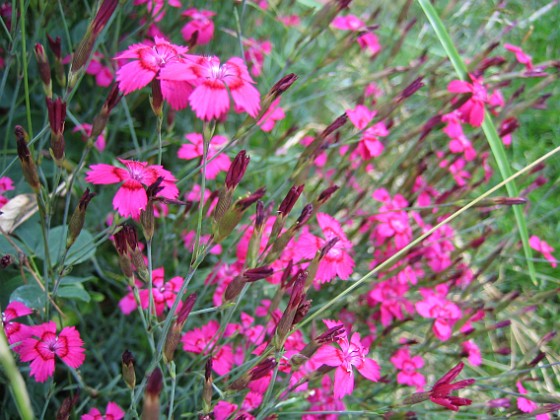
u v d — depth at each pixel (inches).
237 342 6.2
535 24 11.6
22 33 4.6
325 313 7.1
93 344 6.4
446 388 4.5
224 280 6.1
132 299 5.9
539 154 10.2
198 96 4.0
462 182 7.8
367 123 6.7
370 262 7.7
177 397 6.0
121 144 8.0
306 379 4.7
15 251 5.4
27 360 4.4
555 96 10.9
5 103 7.1
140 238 7.1
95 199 6.9
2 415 5.5
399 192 7.4
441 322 6.3
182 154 6.4
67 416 4.3
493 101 7.6
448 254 7.7
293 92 8.9
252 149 8.8
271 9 9.3
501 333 8.2
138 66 4.3
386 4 10.8
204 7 8.5
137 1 7.0
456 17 10.1
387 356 7.4
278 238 4.7
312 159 5.6
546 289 8.8
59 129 4.3
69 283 5.5
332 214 7.3
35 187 4.3
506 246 8.5
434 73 8.0
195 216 6.5
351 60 9.5
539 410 5.8
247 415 4.9
